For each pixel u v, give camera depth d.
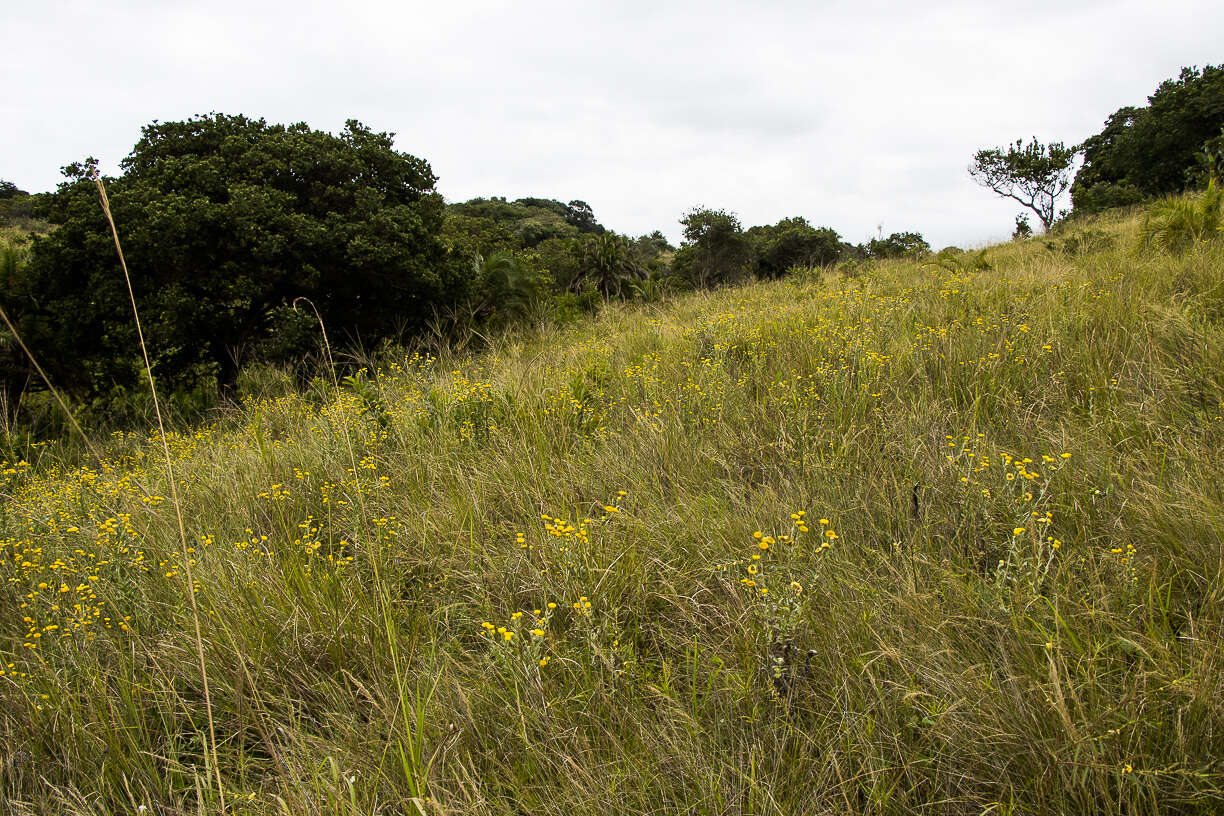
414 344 12.52
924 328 5.44
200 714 2.43
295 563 3.08
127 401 10.98
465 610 2.78
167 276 12.24
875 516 3.00
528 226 82.88
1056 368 4.25
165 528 3.79
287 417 6.82
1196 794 1.53
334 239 12.66
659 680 2.29
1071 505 2.69
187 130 13.84
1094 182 33.47
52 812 2.07
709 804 1.77
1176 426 3.18
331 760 1.87
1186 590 2.17
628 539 3.04
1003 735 1.77
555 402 5.13
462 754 2.08
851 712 1.95
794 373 4.98
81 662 2.62
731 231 39.81
